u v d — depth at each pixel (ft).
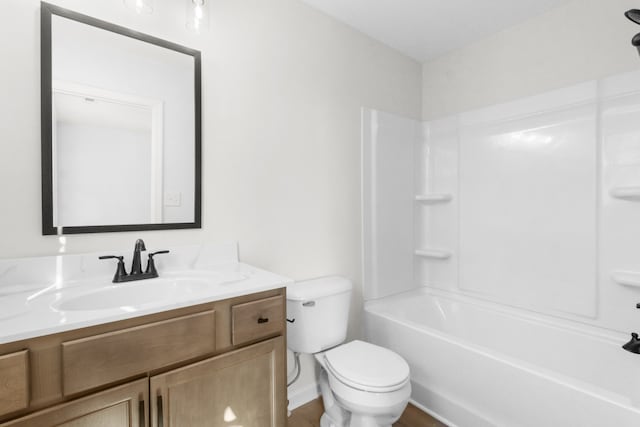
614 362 5.08
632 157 5.17
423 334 5.79
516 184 6.59
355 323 7.09
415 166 8.25
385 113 7.49
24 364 2.34
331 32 6.55
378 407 4.25
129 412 2.81
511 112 6.66
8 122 3.50
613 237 5.38
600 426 3.78
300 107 6.06
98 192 4.03
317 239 6.36
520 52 6.73
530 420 4.39
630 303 5.22
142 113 4.33
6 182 3.50
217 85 5.01
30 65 3.60
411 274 8.14
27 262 3.55
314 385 6.27
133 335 2.82
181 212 4.66
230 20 5.15
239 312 3.52
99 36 4.01
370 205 7.29
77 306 3.30
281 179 5.80
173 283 4.03
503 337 6.53
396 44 7.65
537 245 6.28
